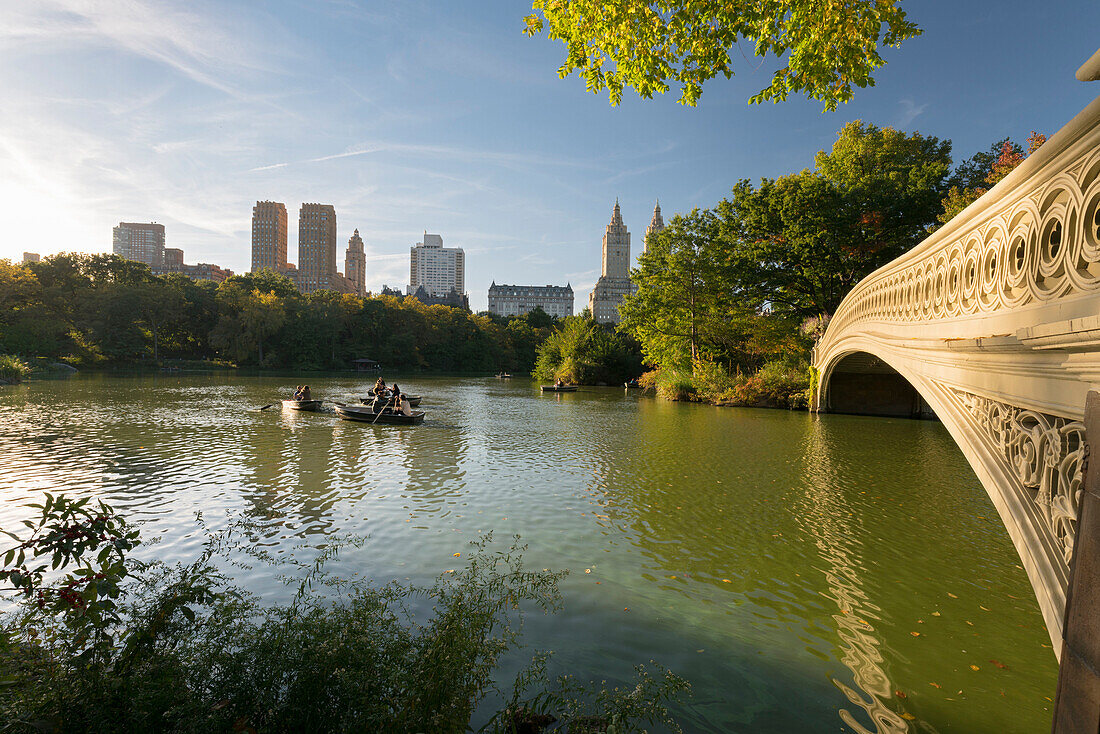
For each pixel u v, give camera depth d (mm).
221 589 5875
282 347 78062
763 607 5988
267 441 16219
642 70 6320
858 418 24922
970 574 6977
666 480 11984
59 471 11734
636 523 8891
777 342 37094
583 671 4633
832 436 19000
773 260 35000
